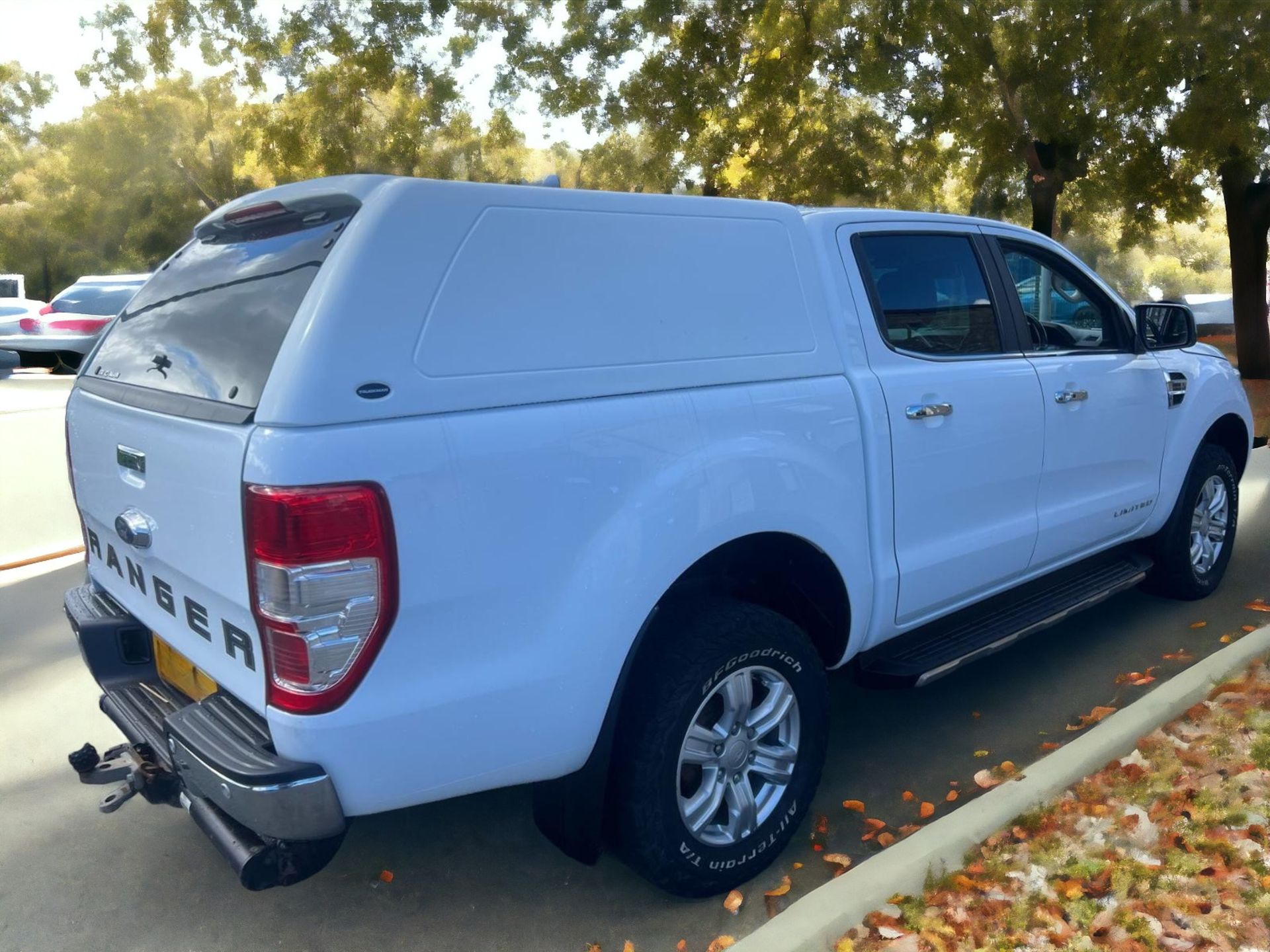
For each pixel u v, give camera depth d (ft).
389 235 7.64
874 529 10.80
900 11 46.91
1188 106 43.45
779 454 9.61
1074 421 13.34
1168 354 15.76
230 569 7.56
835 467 10.19
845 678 14.60
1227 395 16.69
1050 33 44.34
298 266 8.13
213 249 9.93
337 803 7.54
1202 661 13.37
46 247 138.92
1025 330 13.03
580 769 8.72
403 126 64.75
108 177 97.09
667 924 9.51
